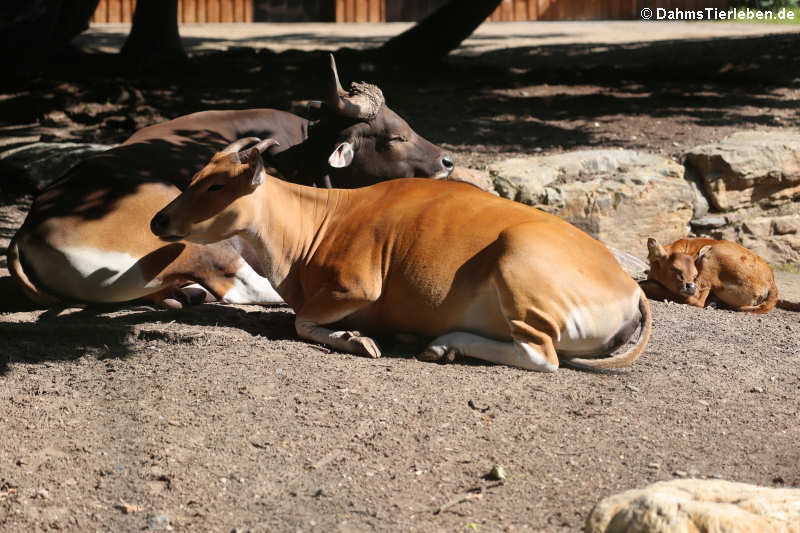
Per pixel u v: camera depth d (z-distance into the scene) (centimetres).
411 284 634
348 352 646
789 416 565
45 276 730
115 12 3269
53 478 486
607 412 561
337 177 886
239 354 640
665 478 484
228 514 454
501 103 1537
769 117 1413
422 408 558
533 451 513
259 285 764
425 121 1415
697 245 892
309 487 477
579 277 604
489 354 620
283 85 1625
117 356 645
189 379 600
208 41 2536
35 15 1619
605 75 1752
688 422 552
